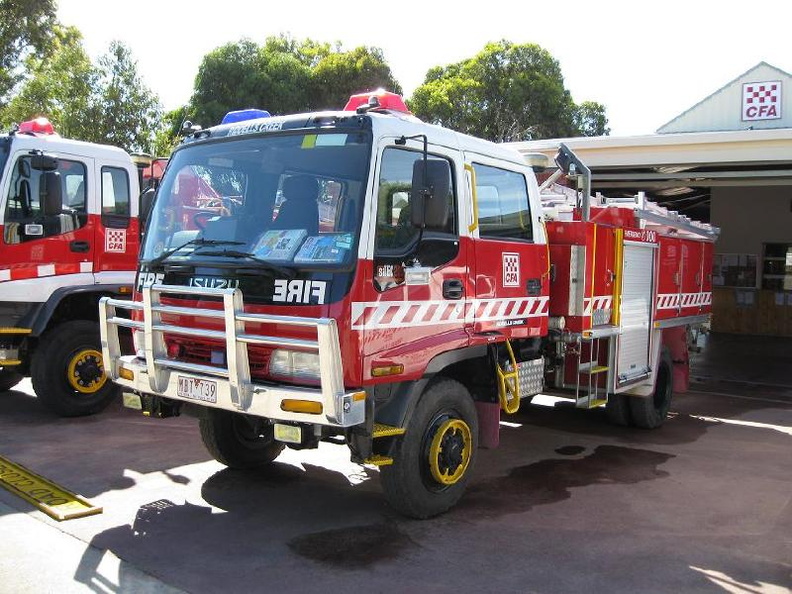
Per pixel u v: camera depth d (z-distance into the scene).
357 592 3.97
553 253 6.46
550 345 6.65
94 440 6.92
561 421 8.57
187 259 4.86
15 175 7.20
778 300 19.30
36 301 7.34
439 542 4.71
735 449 7.41
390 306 4.53
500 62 34.75
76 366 7.74
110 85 23.77
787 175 14.35
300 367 4.31
